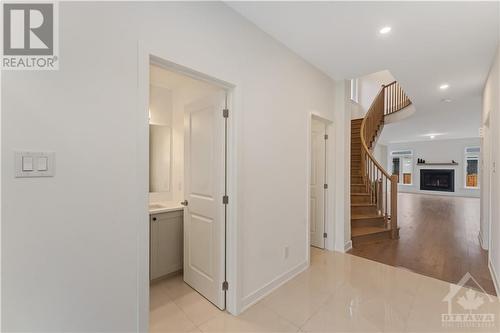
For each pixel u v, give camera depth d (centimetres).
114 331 137
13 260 107
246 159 213
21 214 108
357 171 535
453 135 1010
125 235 140
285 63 258
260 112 227
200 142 236
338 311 209
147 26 148
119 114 137
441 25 220
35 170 111
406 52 273
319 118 328
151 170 315
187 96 300
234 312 204
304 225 293
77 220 124
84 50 125
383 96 672
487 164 356
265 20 214
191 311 209
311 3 191
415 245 385
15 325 108
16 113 108
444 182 1129
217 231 214
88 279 128
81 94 124
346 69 319
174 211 275
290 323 193
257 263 228
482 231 385
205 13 179
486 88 360
